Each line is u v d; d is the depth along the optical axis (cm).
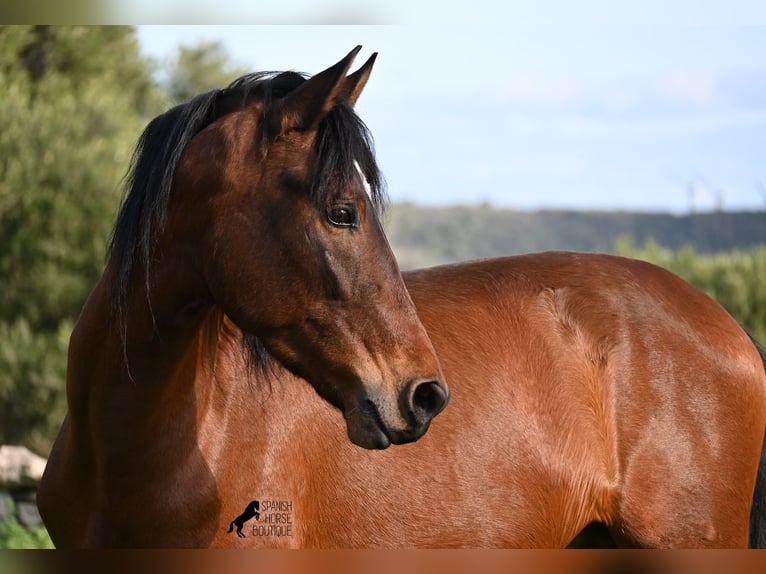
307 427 500
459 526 530
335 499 505
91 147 1786
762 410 613
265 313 436
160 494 461
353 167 431
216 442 475
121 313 450
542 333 578
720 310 630
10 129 1747
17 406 1552
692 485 567
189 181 444
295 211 430
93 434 467
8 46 1961
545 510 554
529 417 555
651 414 571
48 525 505
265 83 454
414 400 429
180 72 2580
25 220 1695
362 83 460
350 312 431
